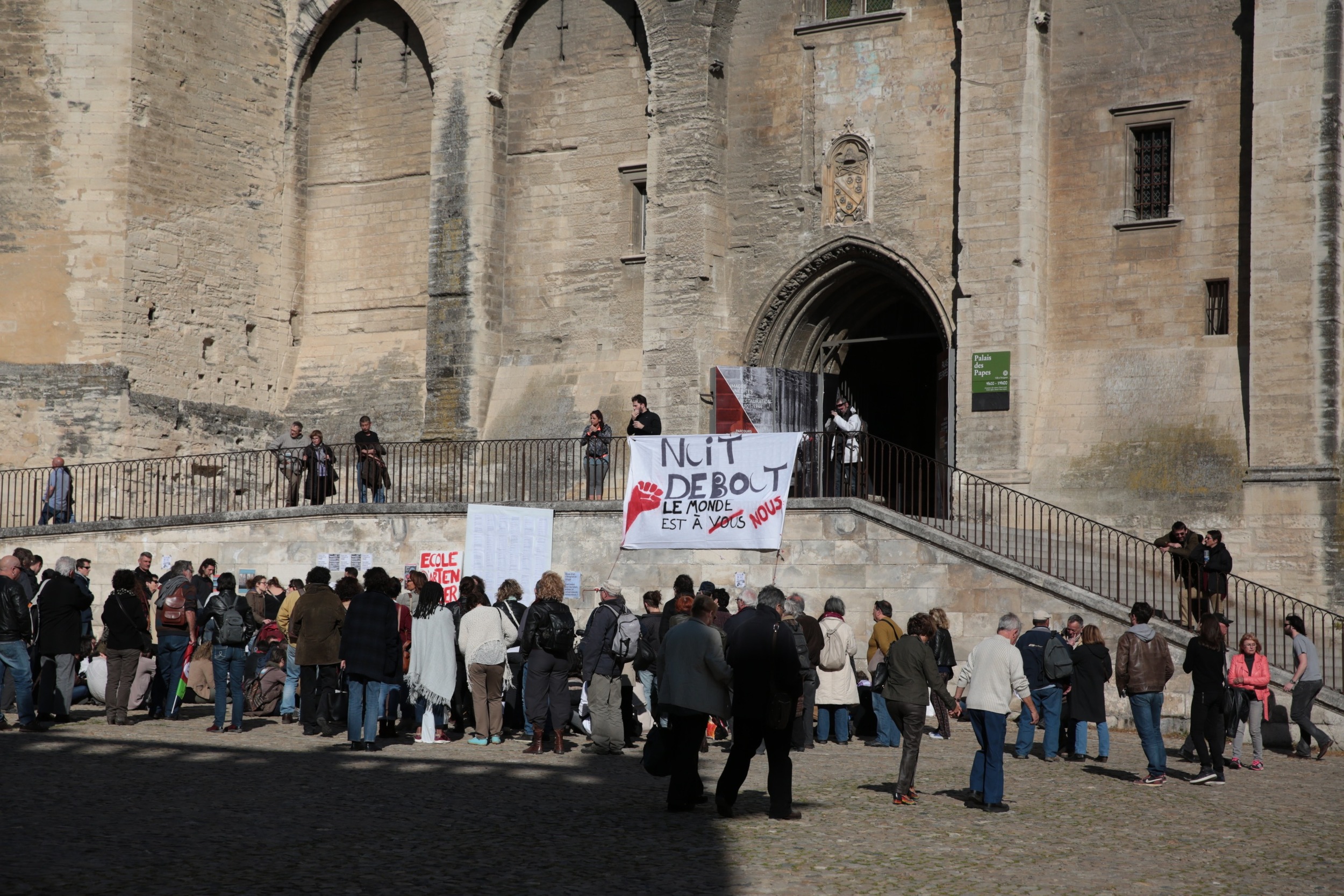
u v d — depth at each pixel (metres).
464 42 33.22
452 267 33.12
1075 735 18.42
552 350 32.84
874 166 29.45
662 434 29.41
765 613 13.28
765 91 30.61
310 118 35.91
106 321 32.19
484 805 13.58
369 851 11.27
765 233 30.47
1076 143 27.61
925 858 11.70
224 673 19.28
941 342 31.75
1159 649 16.41
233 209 34.75
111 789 13.91
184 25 33.69
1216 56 26.47
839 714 19.62
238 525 28.14
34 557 22.70
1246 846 12.68
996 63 27.47
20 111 32.72
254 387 35.25
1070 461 26.89
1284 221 25.02
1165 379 26.50
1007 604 22.08
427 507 26.59
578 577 25.27
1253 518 24.97
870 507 23.14
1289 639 23.33
